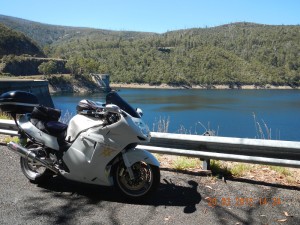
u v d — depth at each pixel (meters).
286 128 63.16
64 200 4.26
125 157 4.12
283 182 4.87
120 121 4.07
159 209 4.00
